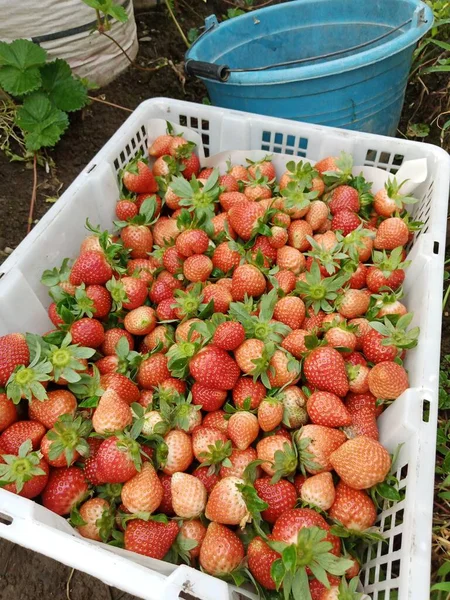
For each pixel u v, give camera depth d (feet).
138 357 1.34
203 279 1.50
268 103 1.77
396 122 2.05
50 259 1.48
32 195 1.95
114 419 1.15
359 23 2.11
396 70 1.80
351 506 1.05
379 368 1.18
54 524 0.99
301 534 0.93
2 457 1.11
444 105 2.24
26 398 1.20
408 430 1.08
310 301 1.41
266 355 1.23
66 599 1.30
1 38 2.02
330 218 1.65
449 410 1.52
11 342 1.22
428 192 1.56
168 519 1.12
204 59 1.96
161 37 2.57
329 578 1.00
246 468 1.07
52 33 2.06
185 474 1.13
